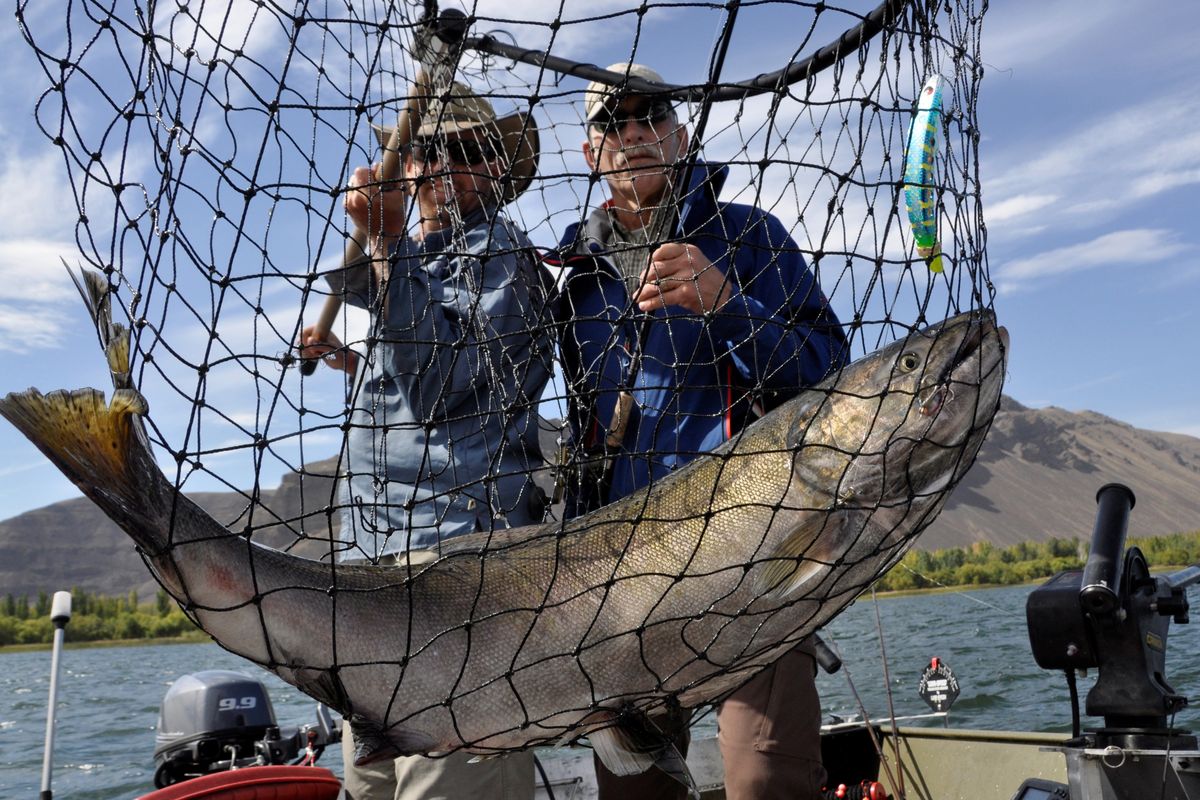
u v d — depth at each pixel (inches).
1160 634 125.3
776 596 100.9
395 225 114.1
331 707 98.5
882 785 200.5
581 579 101.5
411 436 121.6
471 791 123.0
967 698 441.1
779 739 122.5
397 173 122.8
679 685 101.8
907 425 104.9
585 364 130.2
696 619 99.6
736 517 102.5
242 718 196.2
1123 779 113.9
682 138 130.7
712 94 107.7
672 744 107.2
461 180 122.8
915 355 106.3
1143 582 123.2
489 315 120.3
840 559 100.1
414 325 100.2
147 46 78.2
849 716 220.4
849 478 104.2
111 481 85.0
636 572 101.2
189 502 90.5
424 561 109.7
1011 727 368.2
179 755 193.2
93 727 895.1
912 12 90.5
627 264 129.9
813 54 100.0
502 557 103.0
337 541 93.0
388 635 98.1
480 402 122.3
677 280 106.4
